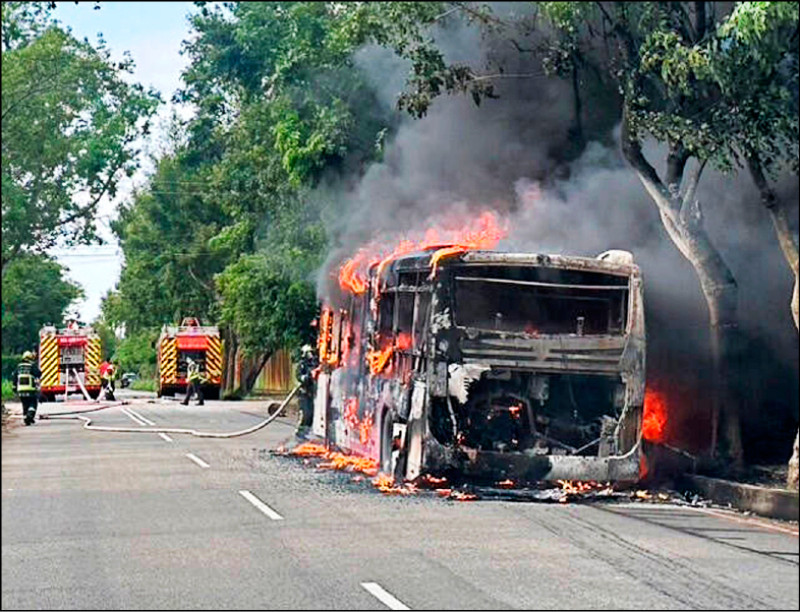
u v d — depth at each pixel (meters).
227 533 12.43
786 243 16.50
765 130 16.23
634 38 18.09
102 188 35.56
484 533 12.45
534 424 16.16
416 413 15.81
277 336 40.03
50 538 12.23
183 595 9.38
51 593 9.52
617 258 16.19
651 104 19.28
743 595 9.38
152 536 12.29
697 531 12.88
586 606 8.94
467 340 15.78
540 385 16.05
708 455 18.34
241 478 17.66
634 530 12.83
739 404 17.91
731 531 12.95
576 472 15.62
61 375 48.62
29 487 16.75
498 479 15.66
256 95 32.62
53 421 34.25
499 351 15.80
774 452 20.03
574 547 11.60
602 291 16.27
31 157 34.22
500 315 16.11
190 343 51.91
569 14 17.61
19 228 34.56
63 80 33.69
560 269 16.00
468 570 10.34
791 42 16.33
